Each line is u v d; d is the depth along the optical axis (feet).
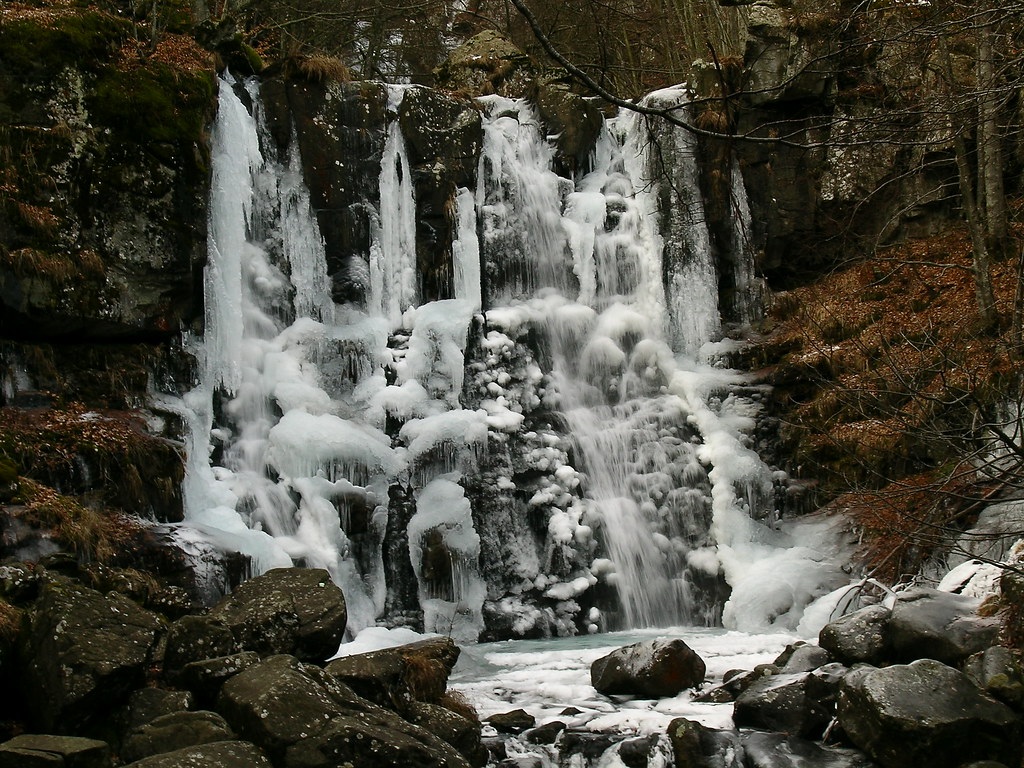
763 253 48.55
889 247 46.98
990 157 42.83
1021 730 21.39
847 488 41.06
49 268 33.42
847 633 25.32
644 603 40.57
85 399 34.22
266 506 36.60
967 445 31.78
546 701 26.11
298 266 42.65
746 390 44.45
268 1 58.75
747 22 48.83
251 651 21.70
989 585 26.03
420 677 23.91
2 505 27.25
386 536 38.34
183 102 37.35
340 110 44.29
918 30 30.78
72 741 18.51
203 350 37.99
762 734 22.67
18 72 34.27
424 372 42.32
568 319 46.11
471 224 45.60
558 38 66.64
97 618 20.97
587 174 49.70
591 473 42.75
